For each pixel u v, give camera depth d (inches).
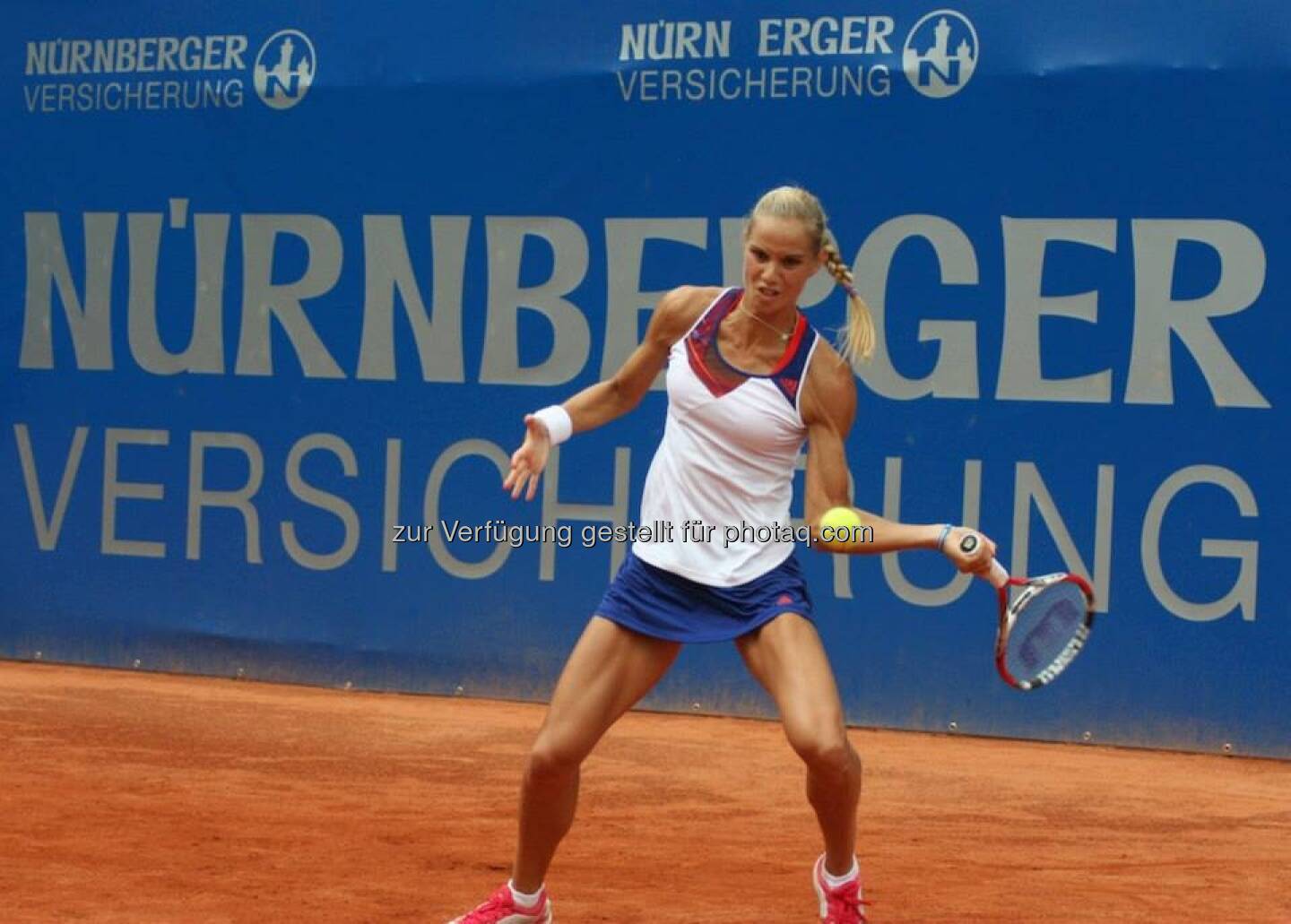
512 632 1256.2
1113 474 1127.6
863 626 1179.3
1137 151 1122.0
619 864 743.1
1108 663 1129.4
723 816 866.1
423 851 756.0
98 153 1358.3
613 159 1231.5
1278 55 1097.4
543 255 1247.5
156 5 1338.6
